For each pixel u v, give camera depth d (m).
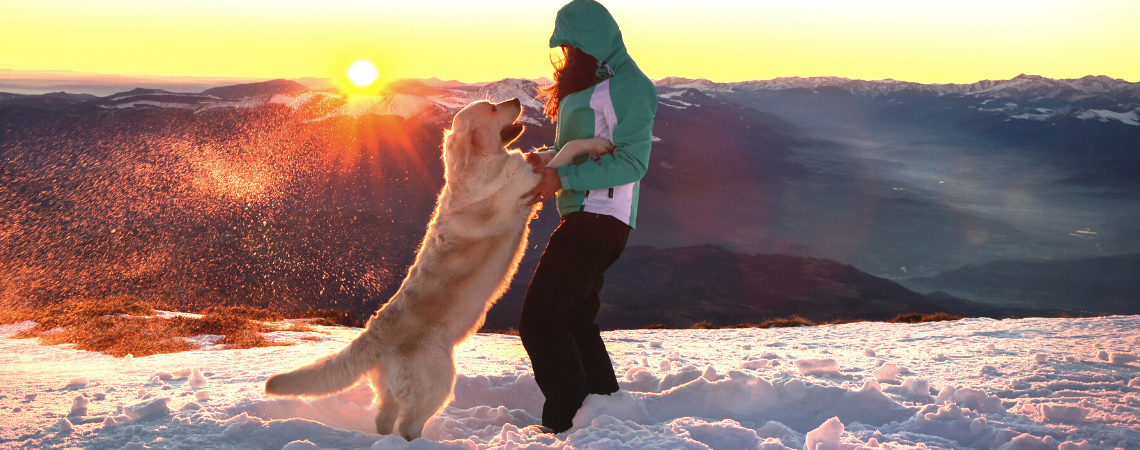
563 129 3.99
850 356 7.53
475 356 8.34
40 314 17.30
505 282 4.03
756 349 9.59
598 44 3.76
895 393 4.44
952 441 3.31
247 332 13.55
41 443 3.19
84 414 3.83
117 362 8.62
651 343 11.40
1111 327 9.35
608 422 3.58
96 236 66.44
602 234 3.75
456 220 3.81
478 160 3.80
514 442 3.25
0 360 9.86
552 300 3.73
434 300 3.72
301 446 3.05
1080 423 3.56
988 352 6.95
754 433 3.29
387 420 3.77
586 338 4.21
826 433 3.14
